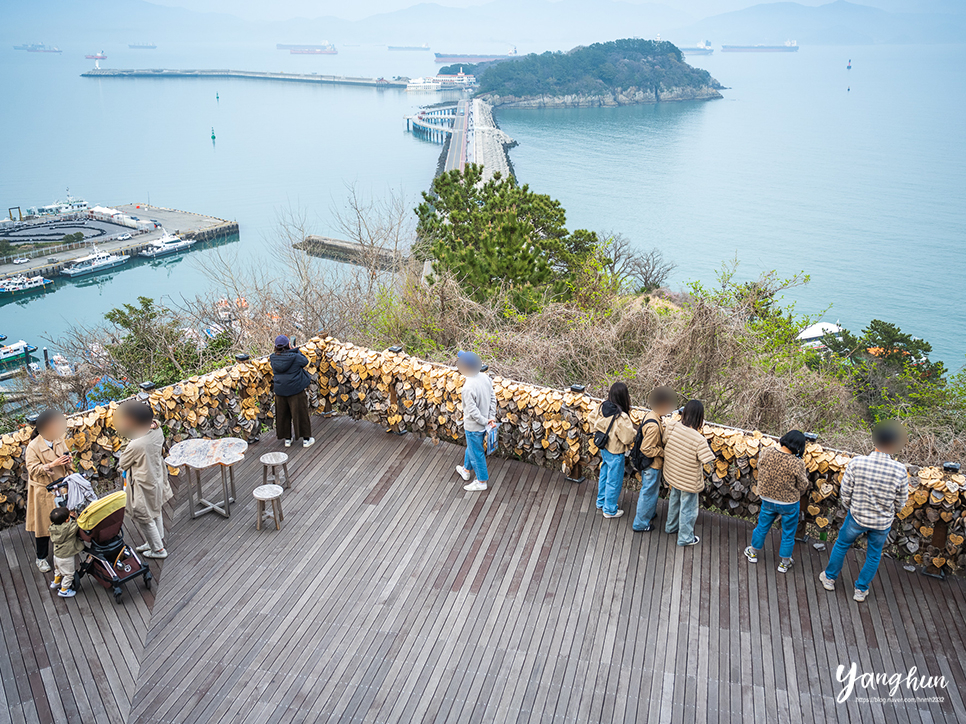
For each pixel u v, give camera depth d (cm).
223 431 771
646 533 636
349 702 452
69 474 556
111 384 1312
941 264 10812
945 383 1272
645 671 482
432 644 502
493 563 593
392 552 605
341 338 1277
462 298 1216
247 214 12119
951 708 454
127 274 8881
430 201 2134
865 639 513
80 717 436
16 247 9244
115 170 17225
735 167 19412
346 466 750
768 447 559
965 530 559
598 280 1379
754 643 509
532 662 488
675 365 990
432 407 796
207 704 448
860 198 16012
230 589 556
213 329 1383
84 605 536
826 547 621
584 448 709
